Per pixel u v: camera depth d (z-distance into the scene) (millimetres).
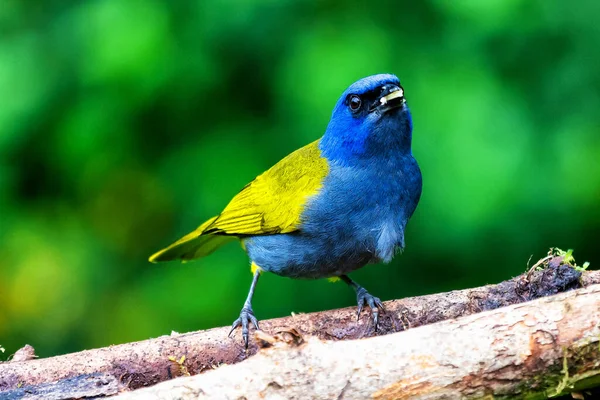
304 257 9273
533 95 12836
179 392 6723
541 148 12445
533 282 8727
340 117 9047
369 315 8961
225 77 12883
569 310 6879
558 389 6910
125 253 14625
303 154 9656
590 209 12586
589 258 12961
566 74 12820
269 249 9500
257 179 9992
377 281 12898
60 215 14219
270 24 12648
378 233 8977
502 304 8766
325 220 8969
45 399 7203
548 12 12820
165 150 13367
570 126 12547
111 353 8477
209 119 13234
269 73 12836
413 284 12883
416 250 12648
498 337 6840
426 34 12984
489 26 12773
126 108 12680
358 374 6785
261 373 6777
